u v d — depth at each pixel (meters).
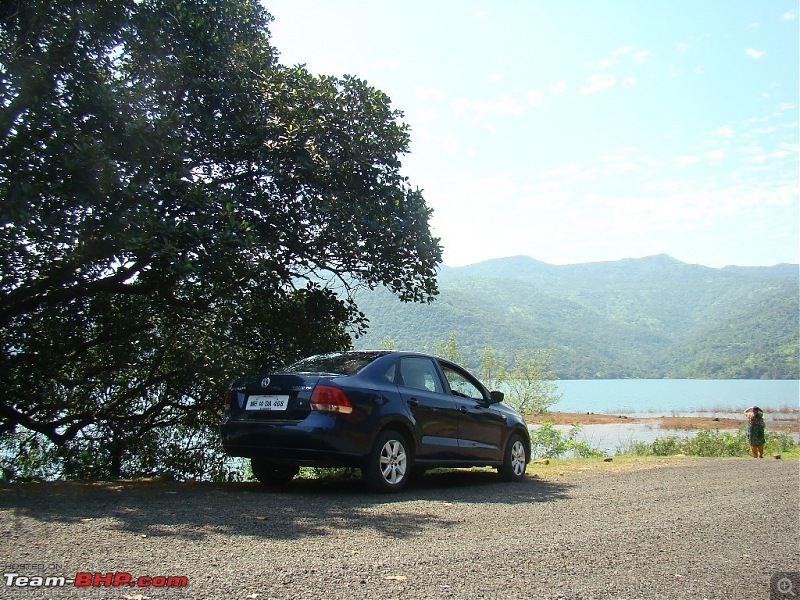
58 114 8.64
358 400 7.27
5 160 8.52
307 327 12.50
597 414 56.19
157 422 11.85
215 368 10.97
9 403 11.12
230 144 10.88
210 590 3.53
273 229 10.93
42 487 7.34
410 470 7.81
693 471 10.98
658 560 4.59
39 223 8.21
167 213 9.45
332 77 11.65
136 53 10.41
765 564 4.58
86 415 11.48
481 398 9.30
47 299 10.23
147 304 11.52
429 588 3.73
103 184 8.55
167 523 5.21
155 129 9.20
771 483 9.14
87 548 4.30
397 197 11.67
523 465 9.64
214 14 11.44
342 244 11.26
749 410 18.27
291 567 4.02
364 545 4.68
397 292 12.19
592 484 8.97
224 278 10.34
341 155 11.23
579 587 3.88
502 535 5.20
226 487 8.01
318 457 7.00
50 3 9.47
